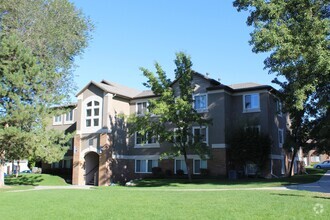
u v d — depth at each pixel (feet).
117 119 128.06
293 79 81.97
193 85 110.73
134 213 39.27
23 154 90.99
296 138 112.06
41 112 88.79
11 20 102.27
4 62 88.69
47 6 107.96
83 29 116.16
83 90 130.93
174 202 48.01
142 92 140.97
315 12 82.17
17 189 86.89
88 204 48.60
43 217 38.73
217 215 35.96
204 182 96.63
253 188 72.69
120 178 126.21
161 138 102.94
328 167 201.67
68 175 141.69
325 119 99.50
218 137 111.24
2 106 89.04
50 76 97.14
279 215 34.73
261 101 112.98
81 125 128.98
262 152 104.63
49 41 107.04
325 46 75.15
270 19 83.66
